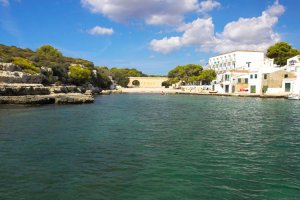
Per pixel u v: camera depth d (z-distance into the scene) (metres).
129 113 39.53
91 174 13.06
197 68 152.62
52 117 33.19
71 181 12.16
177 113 40.06
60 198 10.51
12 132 23.14
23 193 10.89
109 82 152.25
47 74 80.88
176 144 19.36
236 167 14.30
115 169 13.82
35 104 48.97
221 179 12.58
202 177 12.80
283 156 16.45
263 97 81.12
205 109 46.59
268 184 12.05
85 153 16.75
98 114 37.38
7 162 14.75
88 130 24.69
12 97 47.25
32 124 27.50
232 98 81.12
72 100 54.66
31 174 12.96
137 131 24.45
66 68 99.38
